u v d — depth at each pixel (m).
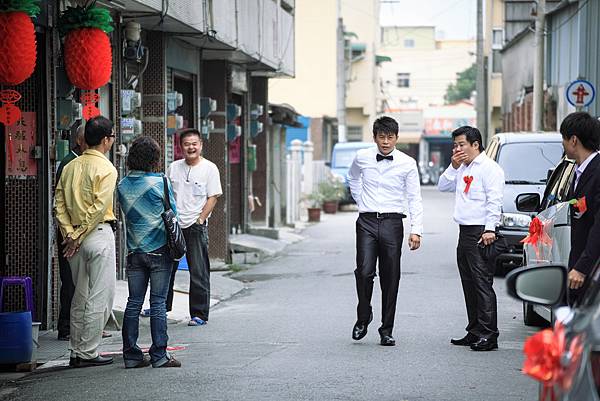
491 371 8.83
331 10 51.81
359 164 10.24
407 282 15.88
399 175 10.15
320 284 15.98
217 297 14.45
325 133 54.94
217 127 19.67
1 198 11.34
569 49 29.72
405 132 72.88
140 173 9.14
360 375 8.64
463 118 76.50
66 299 10.89
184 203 11.90
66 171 9.37
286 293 14.91
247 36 19.14
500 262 16.42
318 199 34.62
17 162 11.32
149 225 9.09
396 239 10.16
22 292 11.36
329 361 9.30
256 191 26.08
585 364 3.74
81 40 11.18
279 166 28.17
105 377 8.77
